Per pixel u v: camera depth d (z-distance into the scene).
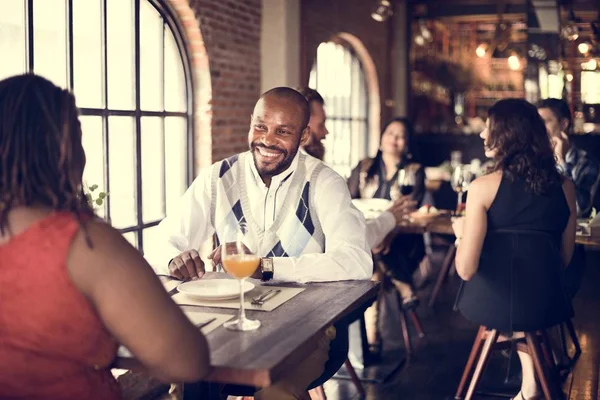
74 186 1.41
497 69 10.23
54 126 1.40
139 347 1.38
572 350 4.46
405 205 3.74
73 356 1.40
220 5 4.97
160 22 4.50
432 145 10.19
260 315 1.95
